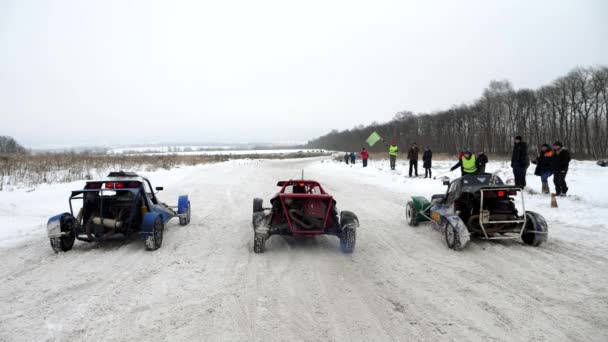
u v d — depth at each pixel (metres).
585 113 48.25
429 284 5.57
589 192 13.23
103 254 7.16
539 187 14.85
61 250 7.25
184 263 6.60
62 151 37.12
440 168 28.66
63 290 5.37
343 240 7.10
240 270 6.22
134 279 5.80
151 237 7.29
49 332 4.14
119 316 4.54
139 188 7.62
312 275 5.97
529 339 3.97
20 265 6.51
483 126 63.38
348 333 4.13
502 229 7.56
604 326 4.22
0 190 14.95
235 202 13.86
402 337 4.05
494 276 5.86
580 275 5.82
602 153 47.72
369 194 16.11
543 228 7.22
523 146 13.75
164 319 4.45
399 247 7.66
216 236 8.66
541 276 5.82
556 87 50.44
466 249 7.42
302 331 4.17
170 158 40.16
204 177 24.09
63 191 15.33
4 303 4.94
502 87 61.69
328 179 23.80
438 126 76.81
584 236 8.09
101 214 7.29
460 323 4.35
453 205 8.11
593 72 47.31
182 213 9.75
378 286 5.51
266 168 36.06
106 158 31.81
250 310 4.70
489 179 8.20
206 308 4.75
